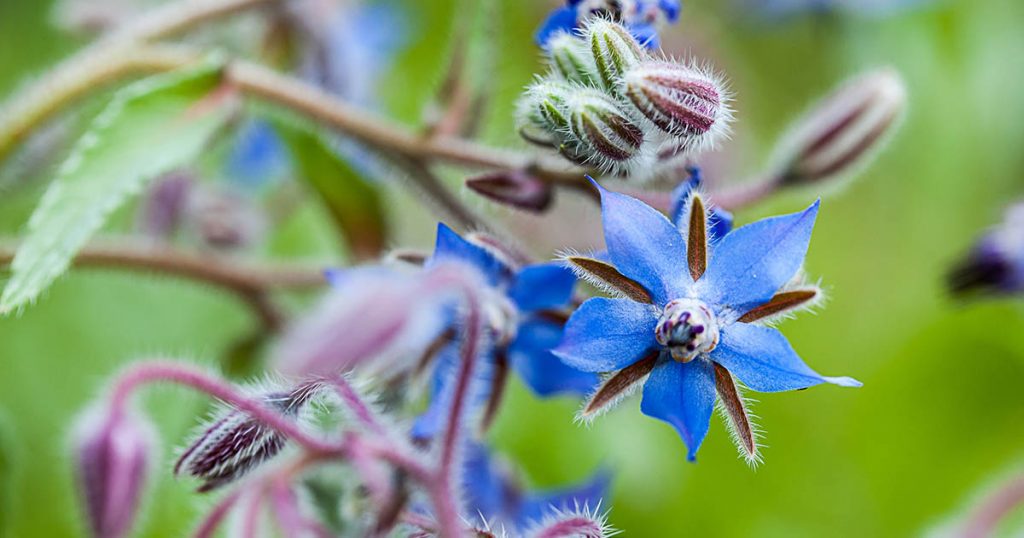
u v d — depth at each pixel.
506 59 0.40
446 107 0.35
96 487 0.31
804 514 0.40
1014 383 0.41
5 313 0.32
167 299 0.42
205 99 0.34
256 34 0.40
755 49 0.46
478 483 0.34
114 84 0.36
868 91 0.34
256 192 0.40
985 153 0.43
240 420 0.30
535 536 0.31
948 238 0.43
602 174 0.32
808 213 0.30
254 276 0.37
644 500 0.39
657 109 0.31
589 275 0.30
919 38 0.44
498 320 0.31
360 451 0.31
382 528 0.30
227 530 0.32
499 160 0.34
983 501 0.36
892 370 0.41
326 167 0.36
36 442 0.40
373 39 0.41
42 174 0.38
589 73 0.31
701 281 0.30
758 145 0.43
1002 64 0.43
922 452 0.41
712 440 0.40
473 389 0.31
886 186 0.43
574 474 0.39
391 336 0.28
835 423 0.41
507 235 0.34
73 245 0.33
